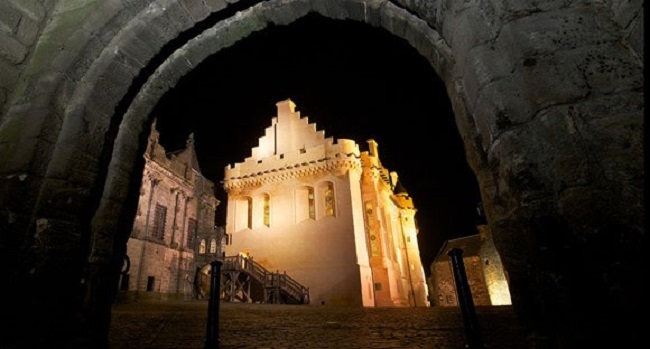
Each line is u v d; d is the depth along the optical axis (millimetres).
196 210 28094
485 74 2221
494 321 8117
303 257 24922
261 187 28094
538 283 1831
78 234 3229
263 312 12336
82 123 3338
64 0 3668
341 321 9539
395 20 3473
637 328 1499
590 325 1600
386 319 9750
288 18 3955
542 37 2064
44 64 3314
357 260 23625
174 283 23859
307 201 26688
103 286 3479
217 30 3992
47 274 2910
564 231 1756
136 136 4016
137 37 3605
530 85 2018
